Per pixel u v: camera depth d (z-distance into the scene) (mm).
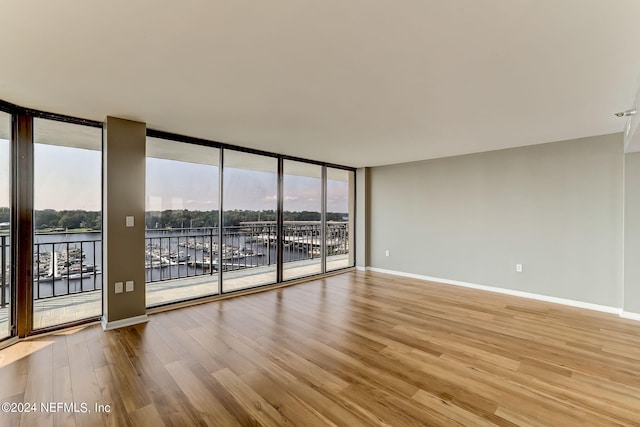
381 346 2791
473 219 5027
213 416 1815
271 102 2777
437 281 5469
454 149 4723
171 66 2102
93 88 2473
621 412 1872
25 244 2955
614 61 1976
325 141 4246
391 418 1808
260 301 4211
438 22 1590
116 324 3195
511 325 3338
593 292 3926
